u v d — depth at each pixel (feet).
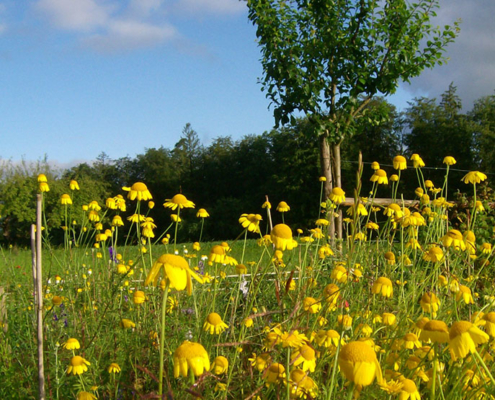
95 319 11.67
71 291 13.44
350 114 31.19
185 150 181.98
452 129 121.80
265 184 145.38
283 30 31.42
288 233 8.79
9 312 13.66
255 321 12.26
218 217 147.33
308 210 127.44
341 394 7.50
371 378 5.03
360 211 14.23
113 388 9.04
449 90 136.98
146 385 9.19
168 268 6.01
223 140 180.04
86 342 10.51
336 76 31.86
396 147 134.41
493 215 27.30
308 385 6.73
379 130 133.49
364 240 14.25
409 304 11.51
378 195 111.96
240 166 172.65
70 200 16.12
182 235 127.13
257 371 9.11
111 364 9.19
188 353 5.99
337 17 31.27
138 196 14.07
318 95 30.73
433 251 10.91
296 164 129.08
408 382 7.03
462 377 7.55
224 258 11.32
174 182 176.35
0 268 18.70
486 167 116.88
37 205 8.14
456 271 13.58
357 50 31.14
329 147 32.22
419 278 13.38
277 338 6.80
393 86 31.65
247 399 6.77
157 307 11.21
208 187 176.35
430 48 31.19
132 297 12.66
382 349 8.95
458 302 10.00
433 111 129.80
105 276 14.43
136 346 9.91
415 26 31.01
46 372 9.28
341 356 5.20
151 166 178.91
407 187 108.68
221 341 9.81
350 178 118.52
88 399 8.27
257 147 166.40
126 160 189.16
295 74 30.30
